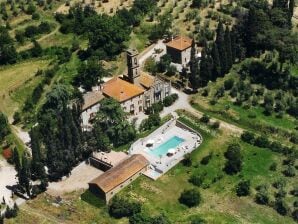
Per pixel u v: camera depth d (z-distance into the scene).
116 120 182.12
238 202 163.88
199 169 174.00
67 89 191.62
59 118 172.88
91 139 179.62
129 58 195.62
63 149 171.88
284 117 196.88
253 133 188.38
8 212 159.38
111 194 163.50
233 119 196.25
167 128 193.75
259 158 179.75
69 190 168.88
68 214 160.75
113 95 193.75
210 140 186.38
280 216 159.50
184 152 181.12
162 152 182.12
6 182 174.25
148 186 167.75
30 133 172.50
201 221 154.50
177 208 161.12
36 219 159.12
